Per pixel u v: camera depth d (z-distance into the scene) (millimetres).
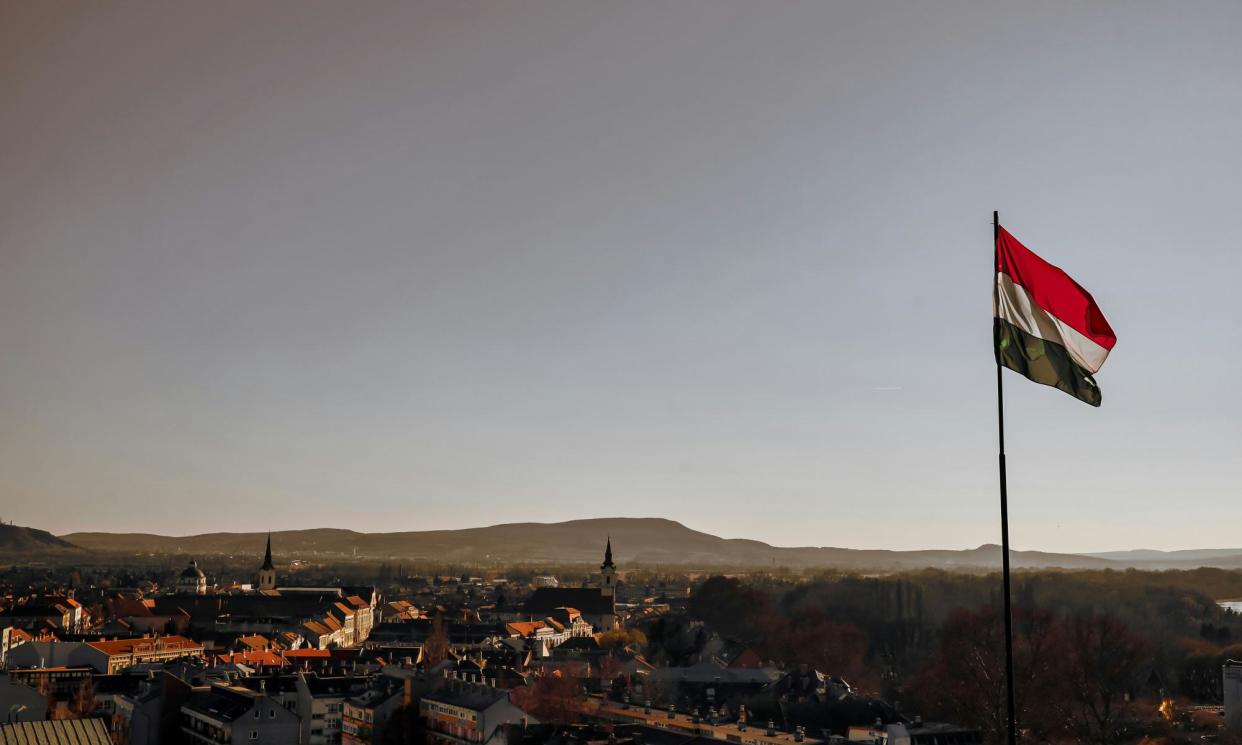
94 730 156875
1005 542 69062
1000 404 70875
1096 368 71125
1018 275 72188
